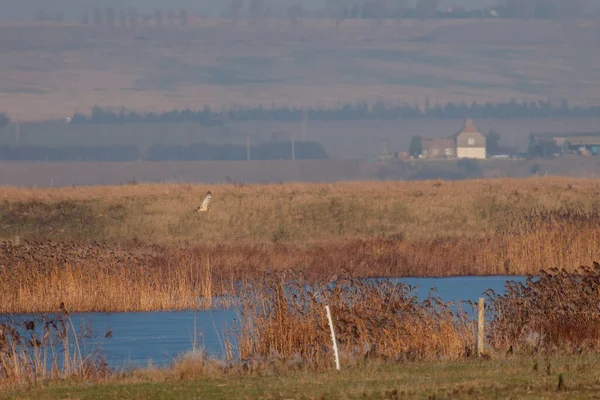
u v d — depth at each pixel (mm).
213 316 104375
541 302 74312
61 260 115125
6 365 63719
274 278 80562
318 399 51062
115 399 52844
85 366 65438
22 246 120938
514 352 67375
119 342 85938
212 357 70812
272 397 51969
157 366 70375
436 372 59531
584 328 71688
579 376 56625
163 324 97812
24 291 108312
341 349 69938
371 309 73062
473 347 68938
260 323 75188
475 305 80188
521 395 50781
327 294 76375
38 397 53906
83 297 108938
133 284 114125
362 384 55125
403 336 69688
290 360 67000
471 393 51344
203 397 52531
